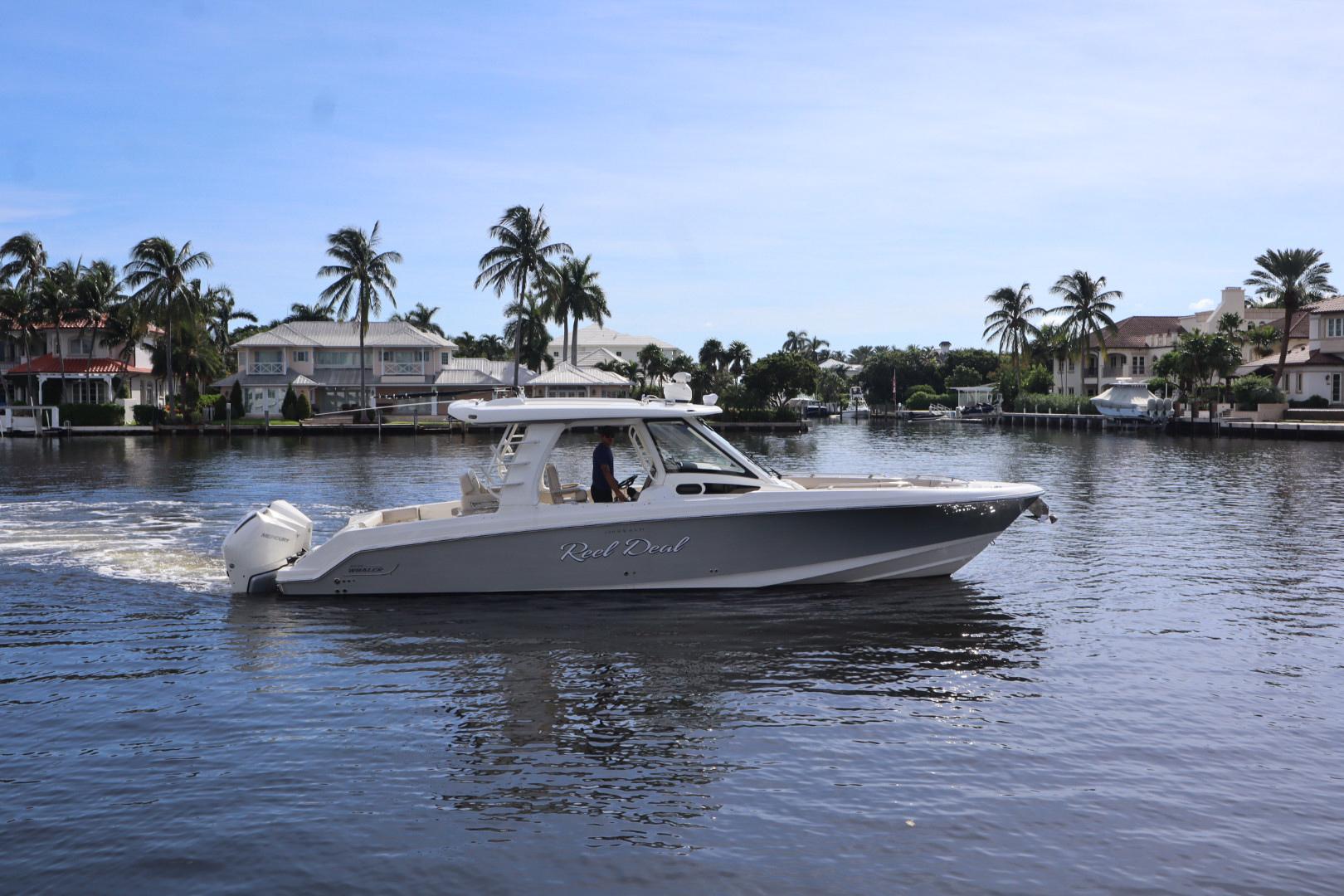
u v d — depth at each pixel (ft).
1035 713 26.61
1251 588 42.14
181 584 42.01
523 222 235.61
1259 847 19.42
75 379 230.48
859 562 40.70
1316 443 166.91
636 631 34.19
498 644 32.65
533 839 19.74
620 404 39.83
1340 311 226.99
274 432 205.98
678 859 18.93
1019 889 17.97
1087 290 298.35
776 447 172.45
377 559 38.78
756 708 26.91
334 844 19.51
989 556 49.78
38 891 17.85
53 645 32.96
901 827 20.16
